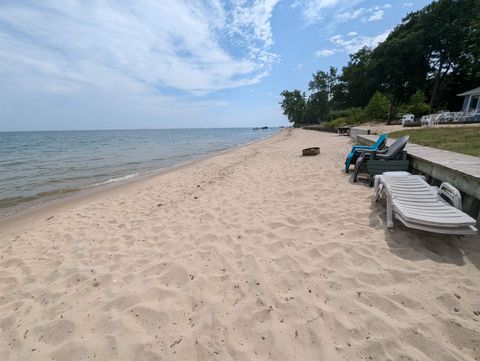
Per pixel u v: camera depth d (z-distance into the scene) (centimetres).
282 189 555
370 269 240
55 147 3045
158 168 1316
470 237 271
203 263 285
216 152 2033
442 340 160
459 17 2775
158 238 371
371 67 3400
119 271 288
